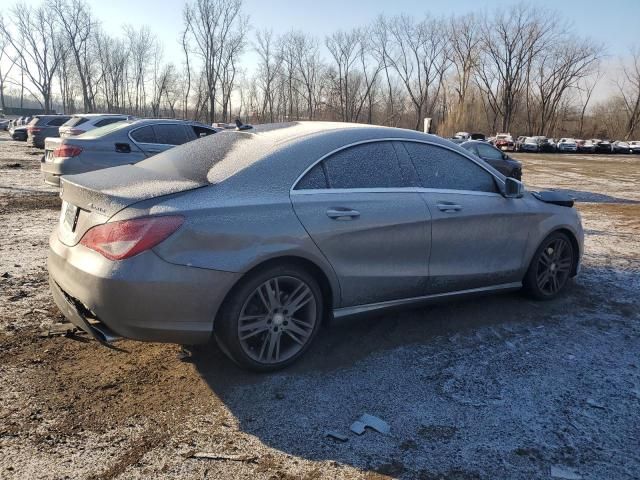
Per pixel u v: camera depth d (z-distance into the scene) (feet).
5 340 11.46
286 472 7.73
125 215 8.92
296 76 219.61
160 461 7.85
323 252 10.45
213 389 9.90
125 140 28.07
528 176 71.46
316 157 10.85
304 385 10.18
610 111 273.13
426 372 10.84
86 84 228.63
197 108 206.28
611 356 11.82
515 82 240.32
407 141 12.42
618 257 20.94
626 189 55.98
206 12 191.93
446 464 8.02
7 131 147.23
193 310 9.20
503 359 11.52
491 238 13.35
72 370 10.37
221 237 9.30
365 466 7.93
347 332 12.63
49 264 10.48
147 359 10.96
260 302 10.06
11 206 27.94
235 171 10.11
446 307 14.46
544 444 8.55
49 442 8.15
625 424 9.17
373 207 11.18
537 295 15.03
